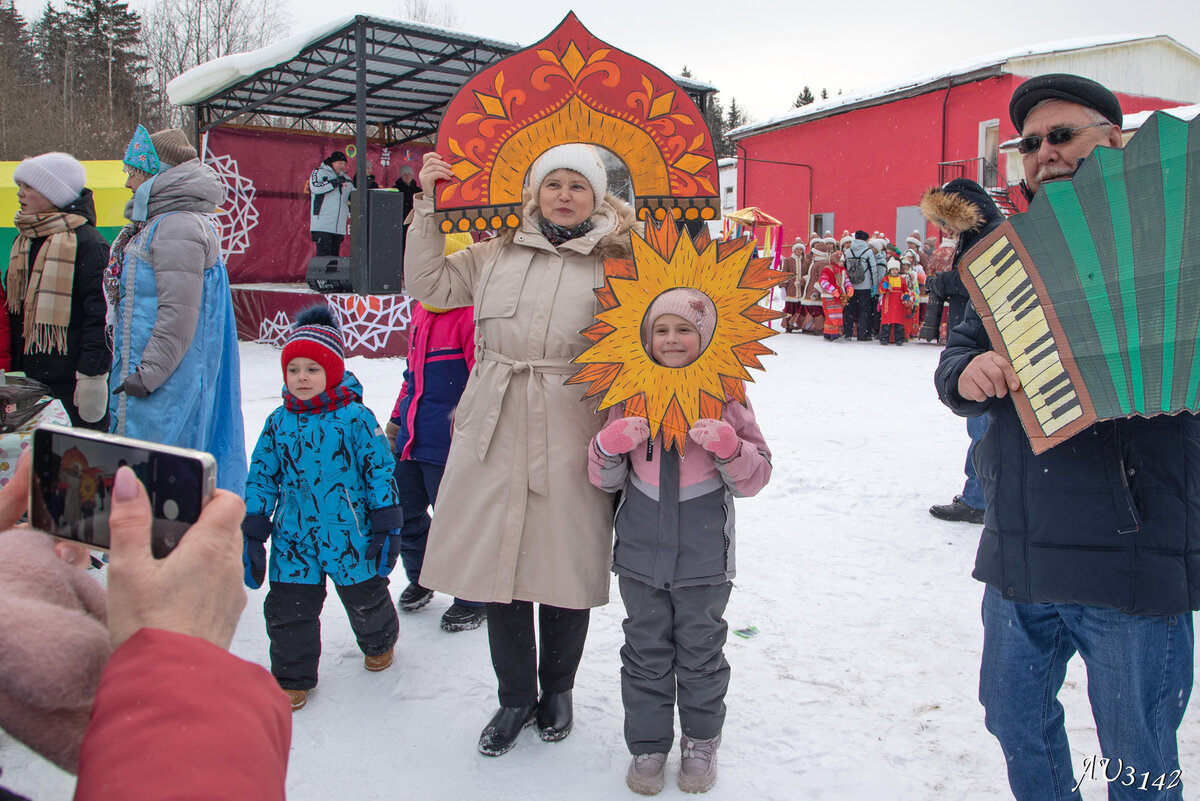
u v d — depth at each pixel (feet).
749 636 11.93
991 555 6.64
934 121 75.05
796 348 50.06
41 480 3.10
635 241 8.05
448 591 8.73
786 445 23.76
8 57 133.90
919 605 13.04
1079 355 5.85
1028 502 6.40
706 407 8.05
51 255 13.30
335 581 10.26
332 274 46.93
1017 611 6.68
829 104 84.94
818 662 11.14
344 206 49.08
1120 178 5.63
